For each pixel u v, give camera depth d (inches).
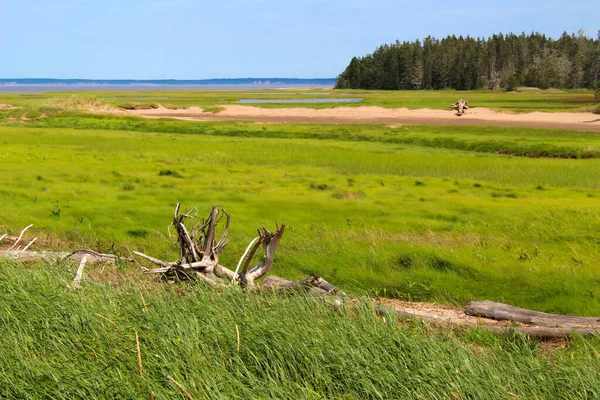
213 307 295.0
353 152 1454.2
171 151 1418.6
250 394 225.0
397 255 538.0
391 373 242.1
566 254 568.7
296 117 2699.3
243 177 1017.5
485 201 827.4
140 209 706.2
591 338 317.7
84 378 233.0
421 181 1016.9
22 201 745.6
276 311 298.4
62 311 284.8
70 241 573.9
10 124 2274.9
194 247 353.1
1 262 369.7
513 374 255.3
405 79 6909.5
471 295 458.9
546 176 1134.4
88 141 1620.3
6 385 231.1
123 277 378.0
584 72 6638.8
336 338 267.4
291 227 647.1
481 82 6574.8
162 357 237.6
